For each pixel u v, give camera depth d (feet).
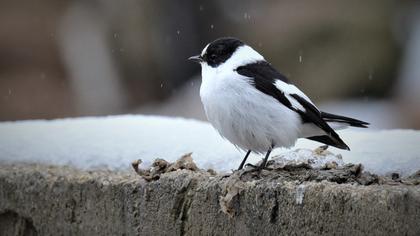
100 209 30.07
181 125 38.86
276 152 36.14
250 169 28.66
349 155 33.17
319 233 24.11
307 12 79.41
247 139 30.48
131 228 29.07
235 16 84.74
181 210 27.68
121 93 86.48
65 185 31.14
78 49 87.81
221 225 26.61
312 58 77.41
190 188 27.53
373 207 22.67
